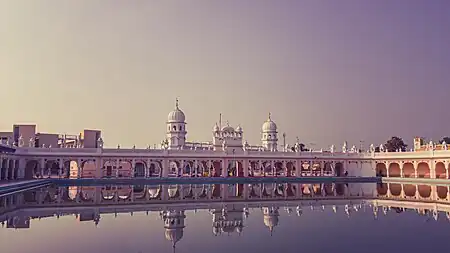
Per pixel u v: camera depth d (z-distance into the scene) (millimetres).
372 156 85875
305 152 83875
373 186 63031
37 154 67188
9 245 17219
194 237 19141
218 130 90188
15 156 64625
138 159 73062
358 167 86312
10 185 44344
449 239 18641
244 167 80562
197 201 37844
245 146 84938
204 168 87438
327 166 91438
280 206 33438
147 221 24359
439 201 38500
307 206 33469
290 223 23609
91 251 16172
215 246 17172
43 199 38219
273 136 108188
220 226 22406
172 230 21031
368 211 29703
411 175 82562
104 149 70812
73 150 69125
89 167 85562
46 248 16672
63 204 34219
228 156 79500
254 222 24016
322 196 44719
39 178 65812
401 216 26688
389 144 122000
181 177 72000
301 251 16281
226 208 31781
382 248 16766
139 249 16562
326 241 18141
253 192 50188
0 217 25891
